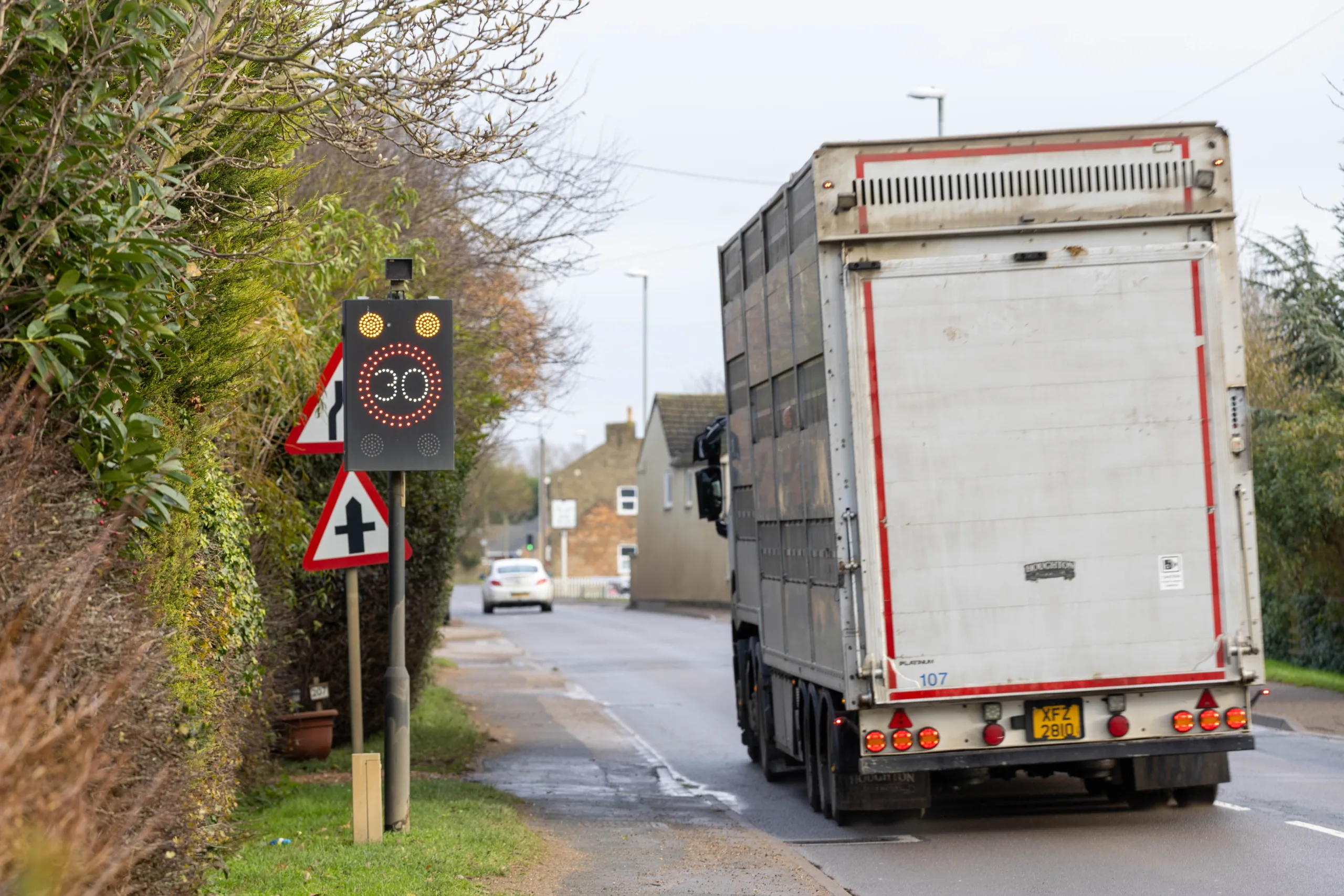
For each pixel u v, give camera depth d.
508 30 14.69
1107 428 19.64
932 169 19.67
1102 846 19.50
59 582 9.35
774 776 27.80
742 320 25.97
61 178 10.55
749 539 27.14
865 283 19.56
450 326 17.84
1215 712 19.77
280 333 18.16
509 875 16.77
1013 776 21.52
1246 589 19.67
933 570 19.45
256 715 20.30
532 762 30.33
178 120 12.44
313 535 19.12
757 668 28.30
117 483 11.14
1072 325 19.64
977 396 19.58
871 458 19.50
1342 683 39.25
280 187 16.86
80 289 10.33
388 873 15.78
